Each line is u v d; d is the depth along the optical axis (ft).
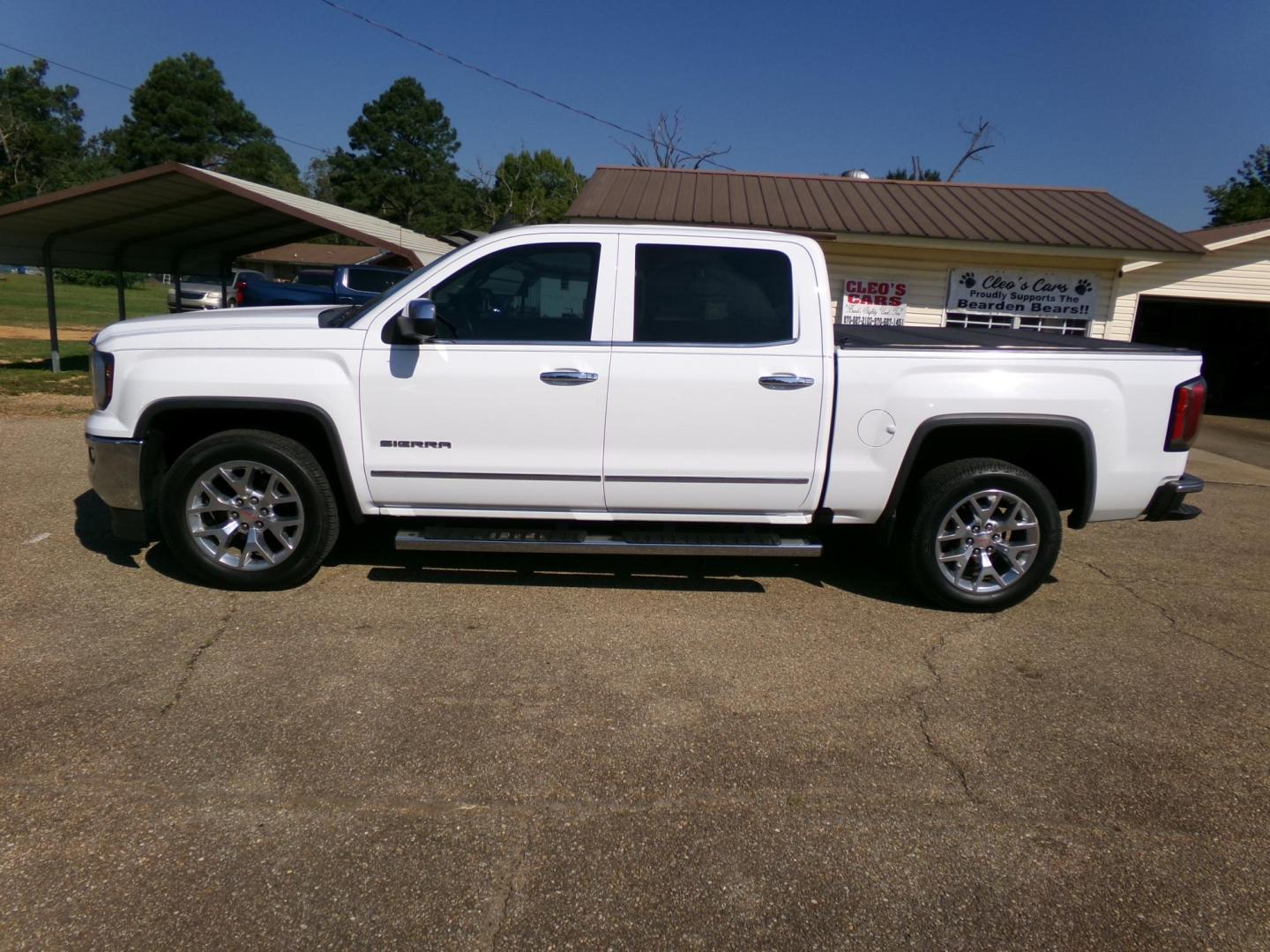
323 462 16.35
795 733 11.75
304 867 8.83
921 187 51.75
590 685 12.84
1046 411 15.25
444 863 8.98
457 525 16.25
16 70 298.15
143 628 14.05
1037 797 10.55
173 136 263.49
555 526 16.21
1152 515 16.08
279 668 12.90
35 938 7.78
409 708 11.94
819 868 9.14
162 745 10.81
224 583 15.61
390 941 7.94
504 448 15.10
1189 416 15.52
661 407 14.99
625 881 8.83
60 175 216.54
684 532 16.05
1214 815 10.33
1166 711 12.84
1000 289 43.75
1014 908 8.70
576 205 42.19
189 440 16.40
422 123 240.73
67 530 18.75
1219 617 16.88
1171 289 46.11
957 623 15.85
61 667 12.63
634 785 10.43
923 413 15.17
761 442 15.21
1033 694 13.23
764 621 15.49
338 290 50.85
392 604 15.46
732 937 8.18
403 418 14.99
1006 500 15.90
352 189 238.07
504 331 15.12
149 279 203.31
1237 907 8.83
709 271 15.25
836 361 15.08
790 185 50.39
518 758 10.87
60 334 72.90
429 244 57.98
